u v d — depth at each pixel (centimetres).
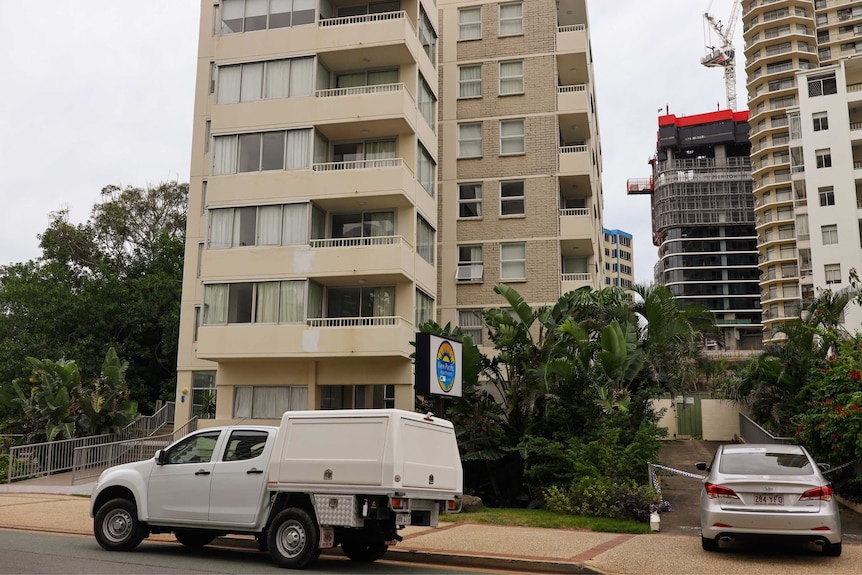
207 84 3291
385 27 2652
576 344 2000
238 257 2598
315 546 1066
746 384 2827
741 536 1133
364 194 2556
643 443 1783
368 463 1059
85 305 3994
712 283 12538
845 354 1931
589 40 3738
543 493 1811
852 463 1677
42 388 2772
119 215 4659
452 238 3206
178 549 1266
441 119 3325
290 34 2709
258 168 2650
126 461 2627
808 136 5500
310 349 2489
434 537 1354
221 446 1183
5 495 2012
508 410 2055
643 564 1094
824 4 9481
